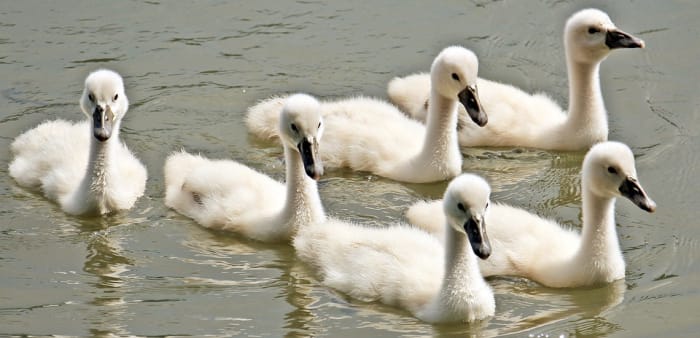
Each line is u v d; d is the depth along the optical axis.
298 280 15.48
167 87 20.12
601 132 18.66
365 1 22.56
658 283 15.25
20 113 19.33
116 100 16.70
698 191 17.33
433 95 17.56
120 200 17.02
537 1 22.52
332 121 18.50
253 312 14.73
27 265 15.80
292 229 16.20
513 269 15.38
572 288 15.16
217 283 15.41
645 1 22.41
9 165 18.16
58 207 17.19
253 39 21.44
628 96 20.02
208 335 14.22
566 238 15.71
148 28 21.66
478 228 13.89
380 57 21.05
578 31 18.28
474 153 18.75
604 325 14.38
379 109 18.78
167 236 16.53
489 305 14.47
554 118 19.00
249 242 16.39
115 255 16.06
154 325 14.45
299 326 14.40
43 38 21.23
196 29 21.67
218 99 19.89
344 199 17.34
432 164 17.70
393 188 17.69
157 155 18.47
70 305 14.88
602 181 14.95
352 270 15.10
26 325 14.43
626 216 16.78
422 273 14.71
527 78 20.62
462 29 21.80
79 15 21.94
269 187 16.95
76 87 19.98
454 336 14.12
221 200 16.66
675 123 19.20
